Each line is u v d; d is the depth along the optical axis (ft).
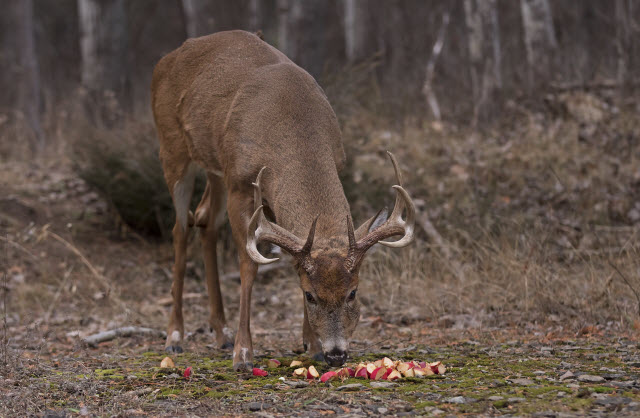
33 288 40.55
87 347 30.94
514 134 56.80
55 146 64.34
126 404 20.58
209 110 29.30
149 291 42.45
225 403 20.57
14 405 20.02
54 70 106.11
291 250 23.07
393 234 23.50
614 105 59.00
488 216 44.14
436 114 62.69
